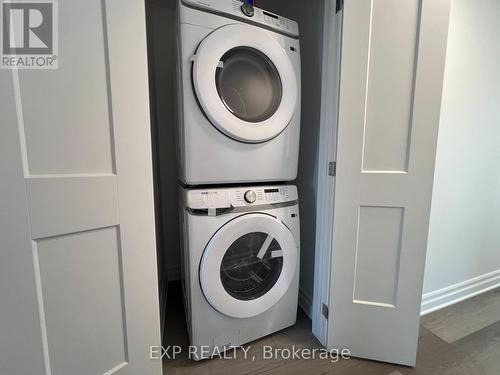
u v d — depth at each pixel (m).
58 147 0.64
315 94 1.36
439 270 1.52
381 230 1.08
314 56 1.35
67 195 0.65
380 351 1.15
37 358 0.65
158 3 1.61
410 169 1.02
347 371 1.10
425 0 0.93
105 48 0.68
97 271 0.73
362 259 1.11
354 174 1.06
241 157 1.08
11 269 0.59
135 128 0.75
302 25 1.46
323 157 1.17
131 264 0.79
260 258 1.19
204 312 1.08
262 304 1.17
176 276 1.84
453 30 1.29
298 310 1.54
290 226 1.21
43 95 0.61
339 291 1.14
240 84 1.11
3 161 0.56
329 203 1.14
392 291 1.11
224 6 1.00
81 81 0.66
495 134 1.53
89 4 0.65
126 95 0.73
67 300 0.69
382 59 0.99
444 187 1.44
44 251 0.64
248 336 1.21
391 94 1.00
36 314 0.63
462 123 1.41
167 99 1.71
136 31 0.73
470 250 1.62
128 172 0.75
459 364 1.13
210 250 1.02
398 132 1.01
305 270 1.53
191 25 0.95
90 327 0.74
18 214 0.59
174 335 1.30
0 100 0.55
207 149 1.02
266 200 1.14
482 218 1.61
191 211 1.01
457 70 1.34
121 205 0.75
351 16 0.98
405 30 0.96
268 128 1.08
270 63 1.11
